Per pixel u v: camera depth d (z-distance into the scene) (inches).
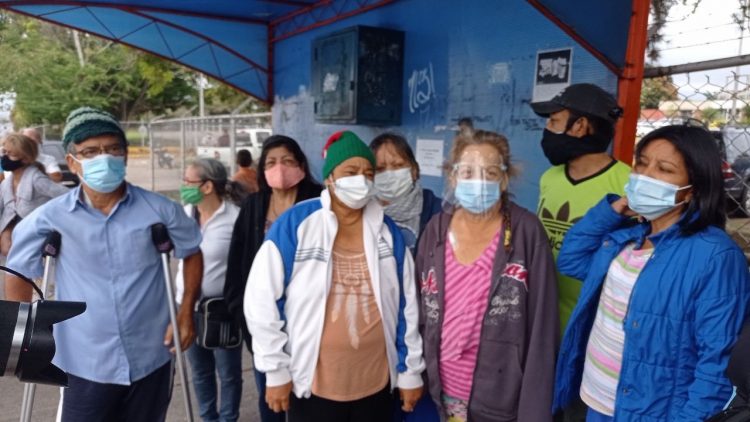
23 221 84.0
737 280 59.8
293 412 84.0
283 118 282.4
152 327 87.4
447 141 176.2
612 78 121.0
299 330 80.8
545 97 138.8
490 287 77.8
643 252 67.7
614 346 68.4
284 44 272.2
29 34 939.3
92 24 256.5
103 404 83.9
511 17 148.3
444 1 173.2
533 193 144.3
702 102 111.3
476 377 78.8
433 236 84.5
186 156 484.7
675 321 61.9
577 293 86.0
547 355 76.5
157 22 254.2
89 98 960.9
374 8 205.8
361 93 186.4
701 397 58.5
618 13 116.5
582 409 84.4
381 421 86.0
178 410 138.6
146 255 85.8
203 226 119.4
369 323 81.7
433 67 180.2
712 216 62.9
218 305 112.3
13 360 47.9
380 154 100.9
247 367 166.4
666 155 63.9
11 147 185.6
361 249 84.1
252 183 279.4
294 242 80.9
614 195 76.2
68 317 50.6
